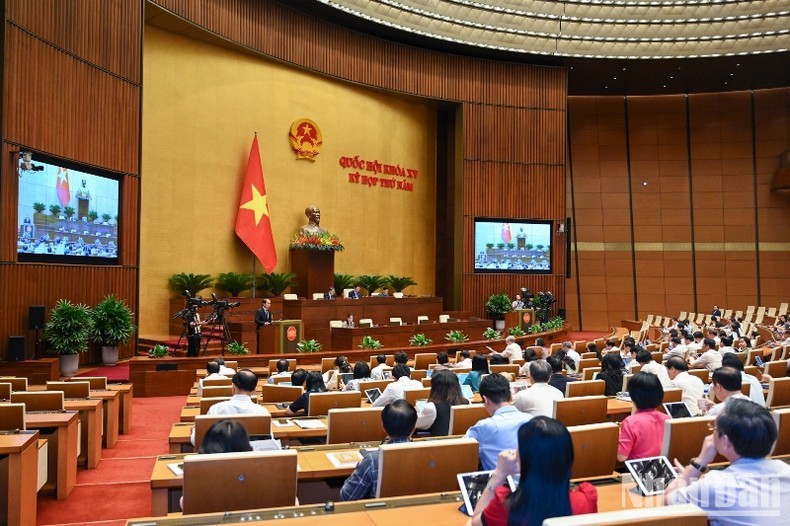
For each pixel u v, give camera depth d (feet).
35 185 38.45
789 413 13.75
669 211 88.99
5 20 35.81
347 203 69.41
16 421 16.48
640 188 89.61
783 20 69.92
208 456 9.95
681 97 90.27
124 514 17.30
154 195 54.03
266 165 62.23
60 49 40.45
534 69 77.41
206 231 57.72
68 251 41.32
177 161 55.62
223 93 58.95
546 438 7.14
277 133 63.16
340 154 68.64
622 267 88.74
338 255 68.39
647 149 90.02
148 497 18.71
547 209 76.69
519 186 76.13
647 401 13.26
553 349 46.85
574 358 35.63
